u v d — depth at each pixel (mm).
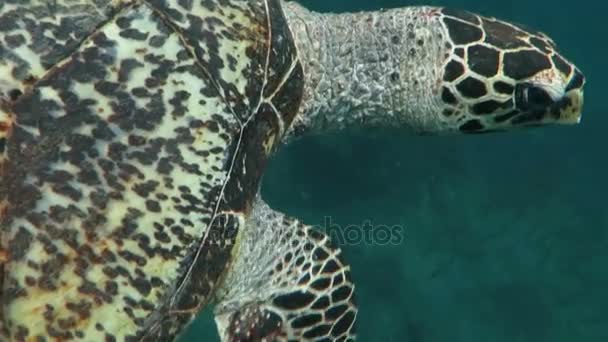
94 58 814
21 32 802
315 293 933
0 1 804
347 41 1003
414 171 1833
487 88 999
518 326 1605
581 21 2969
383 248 1658
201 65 843
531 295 1654
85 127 807
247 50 869
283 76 900
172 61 834
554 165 2041
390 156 1799
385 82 1010
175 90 831
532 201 1881
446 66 999
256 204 910
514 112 1013
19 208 791
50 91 801
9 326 785
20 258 789
